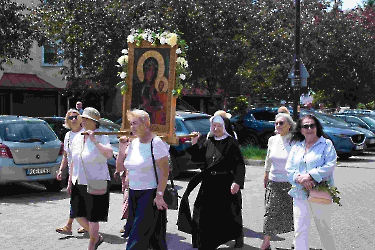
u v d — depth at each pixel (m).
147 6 22.00
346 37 29.48
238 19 22.88
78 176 6.29
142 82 6.75
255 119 20.73
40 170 11.02
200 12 21.84
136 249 5.14
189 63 22.31
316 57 27.62
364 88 33.34
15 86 26.59
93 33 21.69
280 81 27.20
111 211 9.38
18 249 6.75
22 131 11.10
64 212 9.32
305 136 5.55
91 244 6.33
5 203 10.26
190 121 13.41
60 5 22.36
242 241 6.93
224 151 6.66
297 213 5.46
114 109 29.88
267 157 7.01
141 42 6.76
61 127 13.70
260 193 11.35
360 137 19.28
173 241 7.28
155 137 5.38
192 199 10.66
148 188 5.32
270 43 24.69
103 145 6.22
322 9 30.17
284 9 27.44
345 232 7.75
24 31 18.61
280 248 6.93
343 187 12.32
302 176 5.36
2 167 10.56
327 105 37.44
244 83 27.41
